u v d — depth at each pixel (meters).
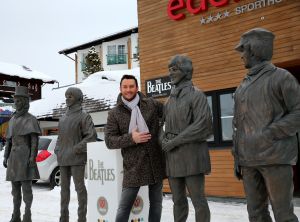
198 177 3.72
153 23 9.59
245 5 7.92
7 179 5.83
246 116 3.15
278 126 2.94
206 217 3.71
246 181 3.20
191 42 8.82
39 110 19.64
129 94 4.09
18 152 5.78
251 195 3.17
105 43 31.78
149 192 4.16
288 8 7.29
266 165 2.99
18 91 5.90
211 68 8.46
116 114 4.11
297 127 2.93
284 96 3.00
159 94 9.29
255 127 3.08
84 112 5.58
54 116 18.23
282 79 3.01
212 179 8.41
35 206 8.29
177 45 9.08
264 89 3.07
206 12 8.57
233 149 3.33
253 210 3.18
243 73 7.89
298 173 9.63
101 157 4.45
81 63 33.31
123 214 3.95
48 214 7.29
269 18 7.56
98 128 16.62
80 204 5.37
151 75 9.53
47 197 9.66
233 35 8.10
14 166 5.77
